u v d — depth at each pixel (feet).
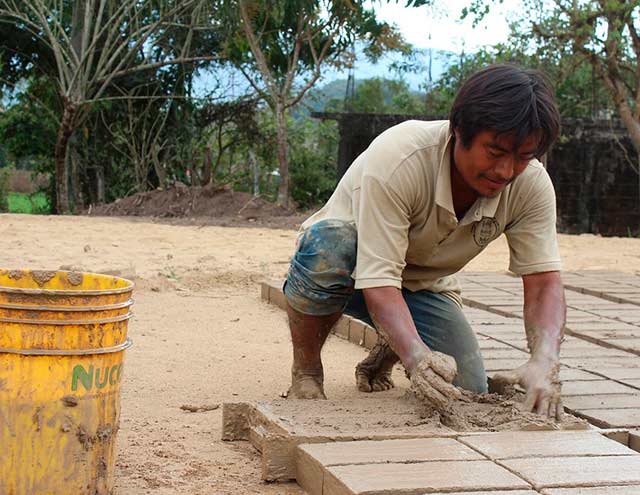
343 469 7.95
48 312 7.40
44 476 7.55
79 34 55.47
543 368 9.89
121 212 46.62
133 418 10.79
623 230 59.57
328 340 16.74
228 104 63.57
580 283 23.52
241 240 33.40
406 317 9.52
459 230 10.18
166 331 16.60
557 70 52.24
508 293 21.06
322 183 73.56
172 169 63.10
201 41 59.21
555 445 8.85
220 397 12.04
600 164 58.90
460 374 11.22
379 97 75.00
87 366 7.62
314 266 10.42
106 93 59.41
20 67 59.77
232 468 9.12
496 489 7.63
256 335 16.65
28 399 7.45
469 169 8.85
